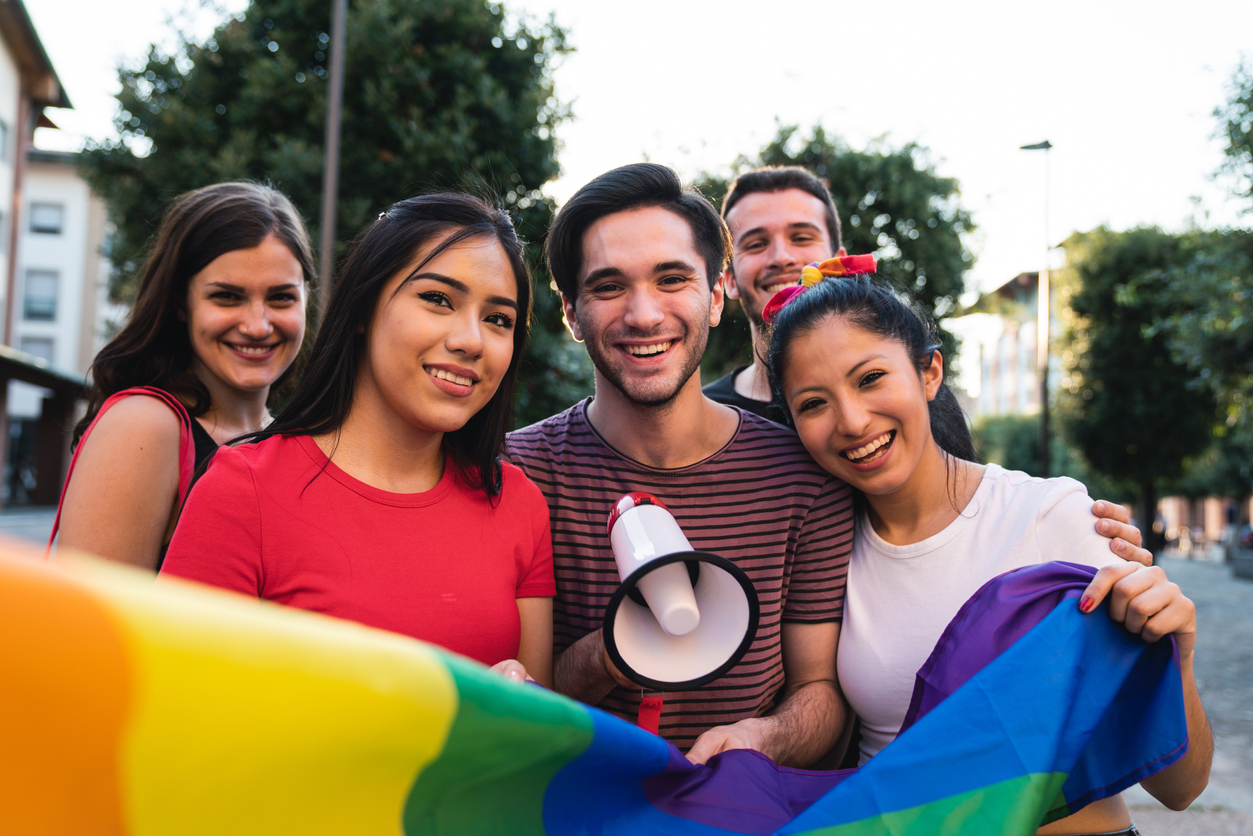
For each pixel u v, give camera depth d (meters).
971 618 1.48
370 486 1.38
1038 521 1.62
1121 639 1.37
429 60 7.67
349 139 7.50
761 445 1.86
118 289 8.24
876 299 1.68
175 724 0.65
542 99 8.05
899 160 9.71
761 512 1.80
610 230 1.73
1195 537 37.06
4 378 17.77
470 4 7.76
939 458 1.76
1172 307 16.62
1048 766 1.26
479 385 1.39
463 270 1.35
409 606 1.31
